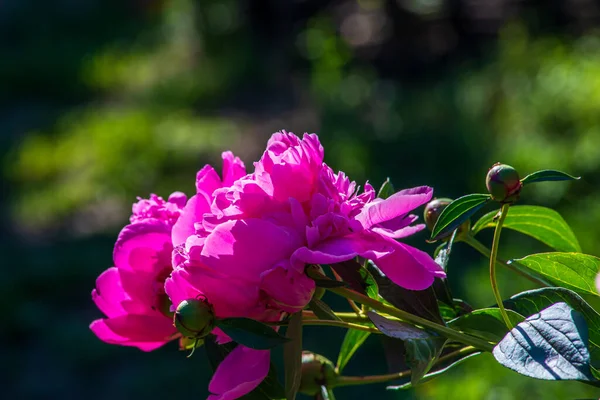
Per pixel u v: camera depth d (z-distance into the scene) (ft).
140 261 3.38
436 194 24.56
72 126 36.88
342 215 2.96
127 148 32.09
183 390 17.90
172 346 19.69
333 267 3.14
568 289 3.23
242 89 40.93
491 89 27.96
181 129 34.96
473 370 13.88
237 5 46.70
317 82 33.94
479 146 25.45
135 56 48.57
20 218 28.19
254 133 34.86
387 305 3.29
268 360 3.03
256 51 44.62
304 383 4.00
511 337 2.75
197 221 3.20
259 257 2.88
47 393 18.78
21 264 24.14
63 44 52.54
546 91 24.71
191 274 2.91
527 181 3.19
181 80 42.11
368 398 15.67
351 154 27.48
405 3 34.81
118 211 28.30
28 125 38.40
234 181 3.25
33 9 57.16
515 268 3.69
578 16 32.35
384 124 29.43
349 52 34.17
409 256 2.96
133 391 18.21
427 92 31.12
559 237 3.94
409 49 34.68
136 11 58.34
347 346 4.05
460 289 17.63
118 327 3.40
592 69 24.90
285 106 37.63
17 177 31.68
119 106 40.27
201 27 47.60
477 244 3.79
